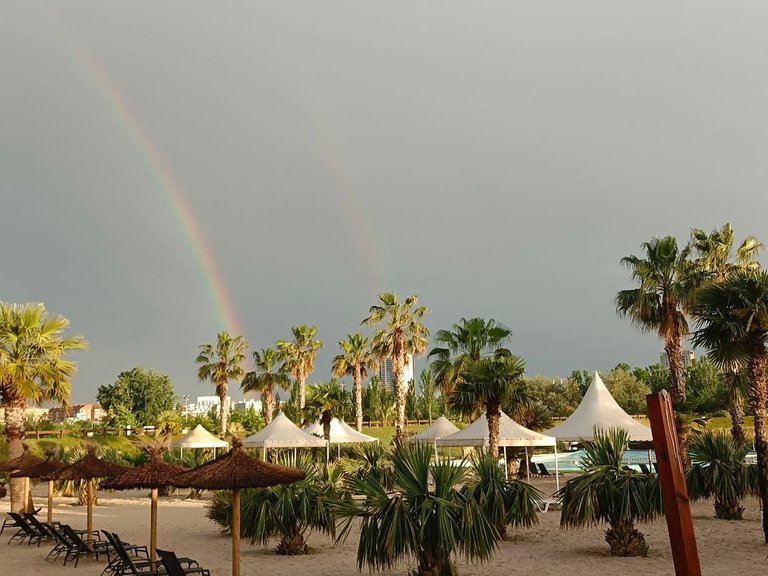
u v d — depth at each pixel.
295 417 52.03
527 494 13.56
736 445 18.45
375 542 9.98
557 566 12.23
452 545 9.80
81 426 49.00
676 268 27.44
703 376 57.16
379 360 44.88
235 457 9.76
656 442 4.36
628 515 12.88
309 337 58.06
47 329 23.83
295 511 14.14
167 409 65.31
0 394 23.09
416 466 10.33
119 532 18.83
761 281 14.66
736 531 15.86
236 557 9.30
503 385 22.38
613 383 61.09
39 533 16.77
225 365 56.03
